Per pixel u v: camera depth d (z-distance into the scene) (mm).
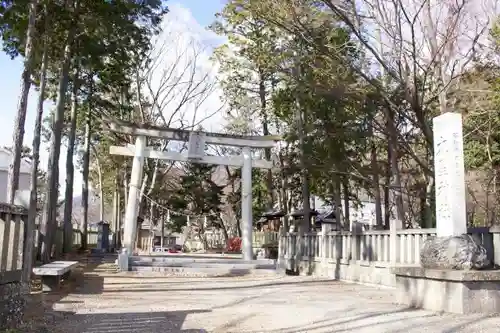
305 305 8539
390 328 6258
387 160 19750
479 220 22406
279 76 18469
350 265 13336
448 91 12586
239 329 6309
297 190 28688
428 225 15617
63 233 22766
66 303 8234
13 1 13219
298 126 19047
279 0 12062
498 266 8031
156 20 17750
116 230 38562
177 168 38406
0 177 32031
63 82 17672
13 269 6543
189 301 9039
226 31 20438
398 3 12102
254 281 13555
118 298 9211
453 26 11906
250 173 17969
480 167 19562
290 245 17969
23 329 5770
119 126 17109
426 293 7930
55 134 17766
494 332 5953
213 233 42781
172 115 29438
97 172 44312
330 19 12508
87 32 15734
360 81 13656
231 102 28047
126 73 23984
